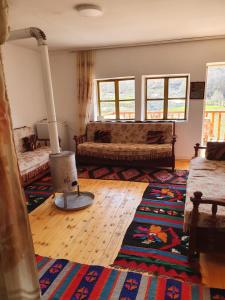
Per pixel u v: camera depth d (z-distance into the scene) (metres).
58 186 2.92
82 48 4.88
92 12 2.70
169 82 4.84
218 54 4.31
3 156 0.81
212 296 1.67
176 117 4.98
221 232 1.87
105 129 5.02
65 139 5.55
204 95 4.54
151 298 1.66
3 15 0.85
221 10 2.82
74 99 5.39
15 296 0.93
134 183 3.79
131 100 5.13
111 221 2.68
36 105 5.15
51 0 2.44
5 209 0.84
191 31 3.74
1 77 0.80
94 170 4.49
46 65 2.69
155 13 2.89
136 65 4.79
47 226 2.62
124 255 2.11
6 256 0.87
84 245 2.27
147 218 2.71
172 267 1.95
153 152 4.22
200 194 1.84
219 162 3.42
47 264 2.02
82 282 1.82
